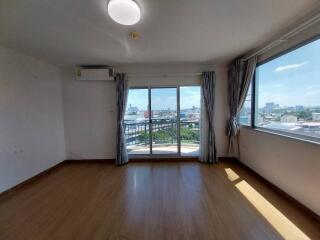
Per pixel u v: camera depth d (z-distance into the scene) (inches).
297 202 100.1
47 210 102.6
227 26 98.0
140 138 195.6
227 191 120.8
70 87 187.3
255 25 97.4
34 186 134.7
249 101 155.3
